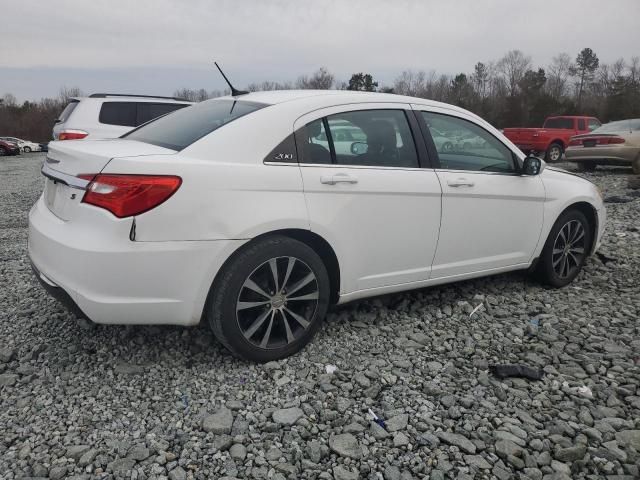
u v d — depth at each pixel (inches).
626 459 94.9
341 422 103.8
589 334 145.4
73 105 382.0
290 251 122.8
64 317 150.3
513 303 167.6
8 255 221.6
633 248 230.7
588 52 3038.9
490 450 96.9
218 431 100.0
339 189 128.5
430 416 106.7
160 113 372.2
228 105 139.6
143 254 107.7
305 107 130.1
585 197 182.7
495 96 2728.8
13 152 1470.2
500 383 119.3
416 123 147.9
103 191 108.0
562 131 697.0
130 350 131.5
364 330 145.8
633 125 517.3
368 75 2497.5
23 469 90.0
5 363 126.6
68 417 104.7
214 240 112.7
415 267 146.9
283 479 88.8
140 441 97.5
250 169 117.9
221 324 118.2
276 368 124.0
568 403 111.7
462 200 151.3
